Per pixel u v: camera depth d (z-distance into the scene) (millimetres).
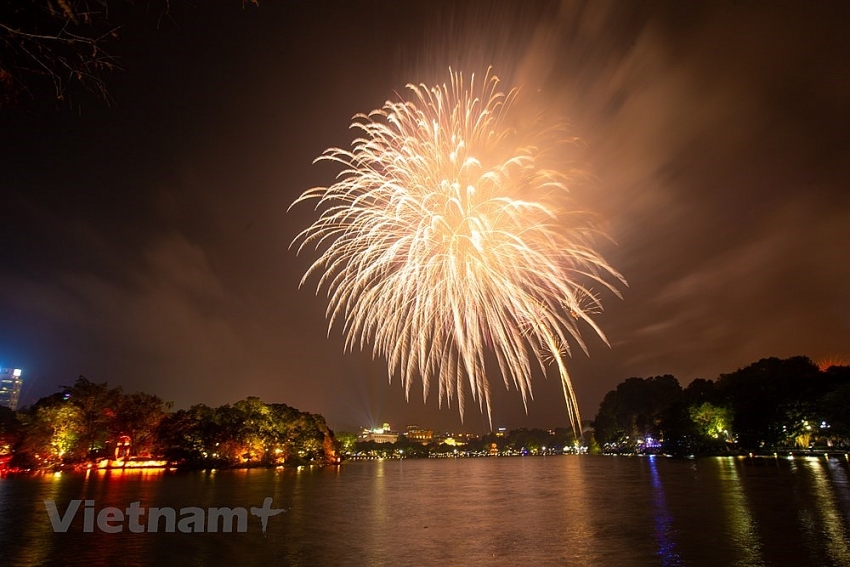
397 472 133500
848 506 42375
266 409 147500
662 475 85062
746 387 120562
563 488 71188
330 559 29500
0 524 40812
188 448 119625
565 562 28188
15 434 108875
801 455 116750
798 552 28203
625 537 33875
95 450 118062
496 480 93750
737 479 68500
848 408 93500
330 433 195625
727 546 30047
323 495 64875
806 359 125438
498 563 28281
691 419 134500
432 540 34531
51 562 28922
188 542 33969
